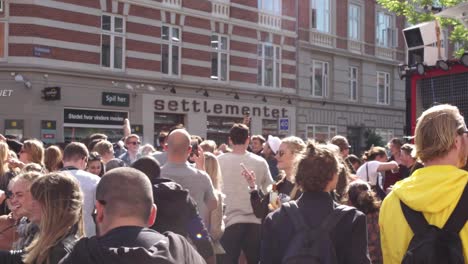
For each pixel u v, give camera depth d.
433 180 2.72
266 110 25.23
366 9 30.62
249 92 24.41
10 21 17.64
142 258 2.28
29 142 7.11
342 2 29.23
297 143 5.66
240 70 24.19
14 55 17.59
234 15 23.95
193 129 22.28
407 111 8.90
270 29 25.45
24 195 3.90
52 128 18.00
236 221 6.72
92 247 2.36
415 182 2.77
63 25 18.30
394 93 32.19
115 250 2.30
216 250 5.59
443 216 2.67
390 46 32.28
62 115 18.30
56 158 7.11
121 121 19.97
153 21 20.89
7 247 4.21
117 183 2.54
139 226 2.51
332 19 28.75
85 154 5.78
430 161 2.84
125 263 2.27
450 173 2.72
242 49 24.30
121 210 2.50
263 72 25.39
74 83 18.59
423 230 2.68
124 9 19.95
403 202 2.79
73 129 18.66
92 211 5.14
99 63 19.30
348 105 29.22
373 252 4.89
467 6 8.81
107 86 19.53
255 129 24.75
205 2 22.72
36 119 17.72
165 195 4.29
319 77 28.06
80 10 18.73
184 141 5.16
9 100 17.62
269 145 9.55
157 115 21.30
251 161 6.91
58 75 18.17
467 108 8.12
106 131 19.56
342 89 28.89
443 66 8.30
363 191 5.00
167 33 21.62
